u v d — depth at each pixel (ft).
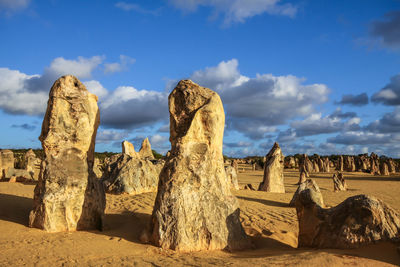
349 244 18.24
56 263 16.08
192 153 22.52
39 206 23.36
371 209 18.42
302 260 15.71
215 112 23.36
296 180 108.68
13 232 21.97
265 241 23.40
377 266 15.17
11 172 61.41
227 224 21.66
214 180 22.54
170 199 20.93
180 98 24.13
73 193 24.22
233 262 16.21
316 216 20.72
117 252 18.52
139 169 47.32
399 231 18.24
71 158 25.02
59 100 24.95
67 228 23.66
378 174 140.26
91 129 26.30
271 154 62.39
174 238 19.83
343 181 72.18
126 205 36.45
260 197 47.70
